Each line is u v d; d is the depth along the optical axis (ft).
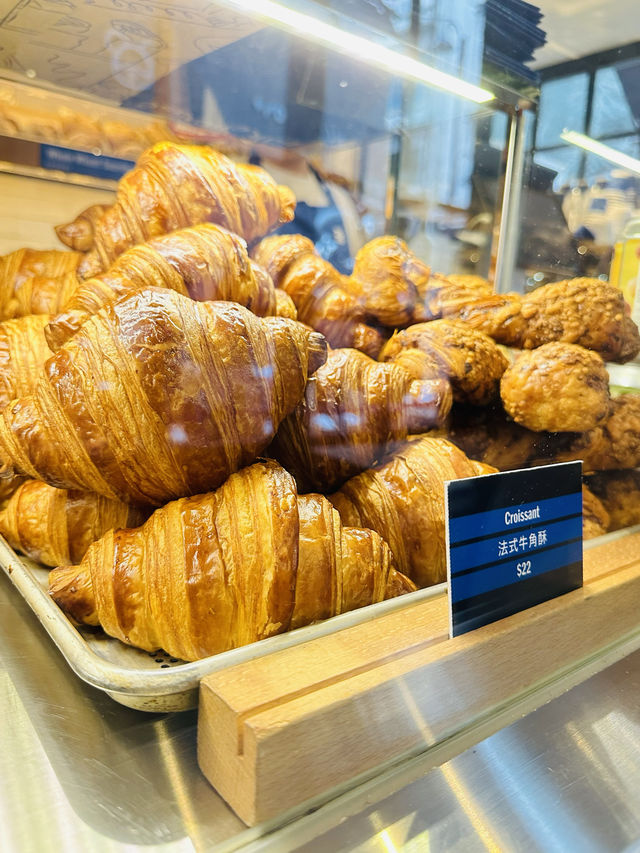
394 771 0.74
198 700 0.72
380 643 0.79
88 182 1.14
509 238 1.71
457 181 1.57
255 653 0.75
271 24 1.10
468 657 0.81
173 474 0.85
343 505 1.03
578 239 1.67
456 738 0.82
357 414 1.02
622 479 1.38
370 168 1.40
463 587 0.83
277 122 1.28
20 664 0.84
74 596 0.84
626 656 1.05
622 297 1.44
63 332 0.90
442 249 1.58
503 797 0.73
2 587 1.06
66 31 1.00
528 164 1.70
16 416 0.90
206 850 0.60
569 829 0.70
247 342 0.86
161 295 0.84
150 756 0.71
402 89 1.38
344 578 0.85
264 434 0.88
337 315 1.17
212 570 0.77
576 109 1.68
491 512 0.86
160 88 1.16
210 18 1.05
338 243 1.32
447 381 1.15
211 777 0.68
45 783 0.65
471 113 1.55
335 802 0.69
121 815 0.63
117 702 0.78
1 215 1.09
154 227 1.09
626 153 1.59
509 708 0.89
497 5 1.38
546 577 0.95
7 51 1.02
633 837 0.70
